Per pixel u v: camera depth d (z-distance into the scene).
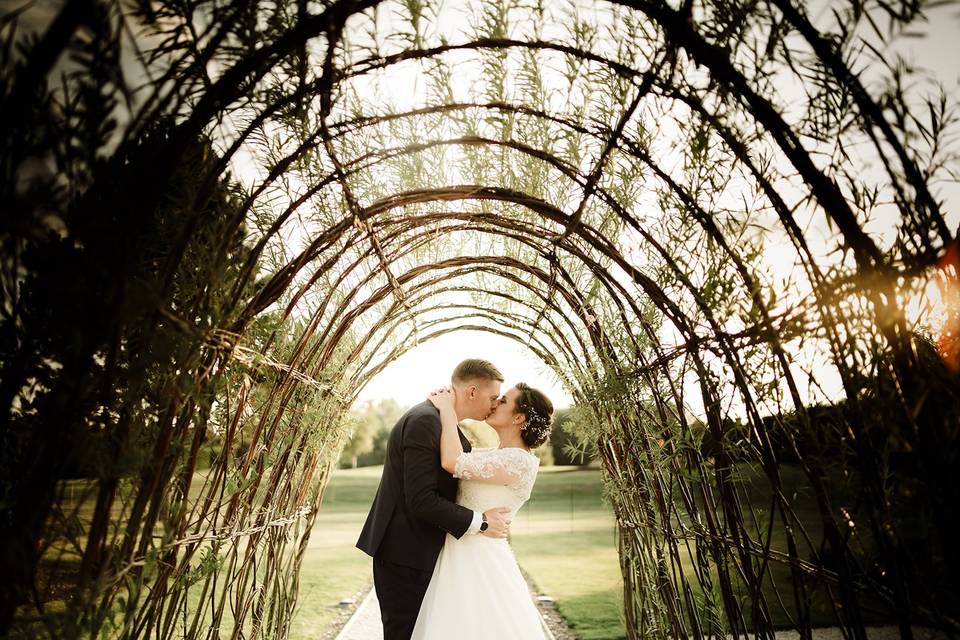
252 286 2.11
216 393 1.76
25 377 1.30
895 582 1.35
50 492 1.31
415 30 1.61
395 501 3.06
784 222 1.53
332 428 3.29
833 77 1.36
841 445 1.42
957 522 1.24
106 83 1.21
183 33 1.35
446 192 2.27
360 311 3.01
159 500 1.64
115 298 1.27
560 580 8.23
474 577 2.89
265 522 2.63
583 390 3.03
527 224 2.58
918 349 1.30
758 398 1.68
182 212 1.49
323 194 2.32
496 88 2.03
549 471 32.53
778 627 4.98
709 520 2.11
